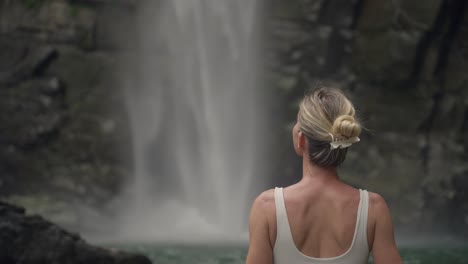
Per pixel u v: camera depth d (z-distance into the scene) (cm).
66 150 1775
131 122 1858
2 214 519
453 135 1809
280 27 1892
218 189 1930
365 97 1862
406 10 1791
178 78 1925
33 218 528
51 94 1792
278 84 1877
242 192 1917
